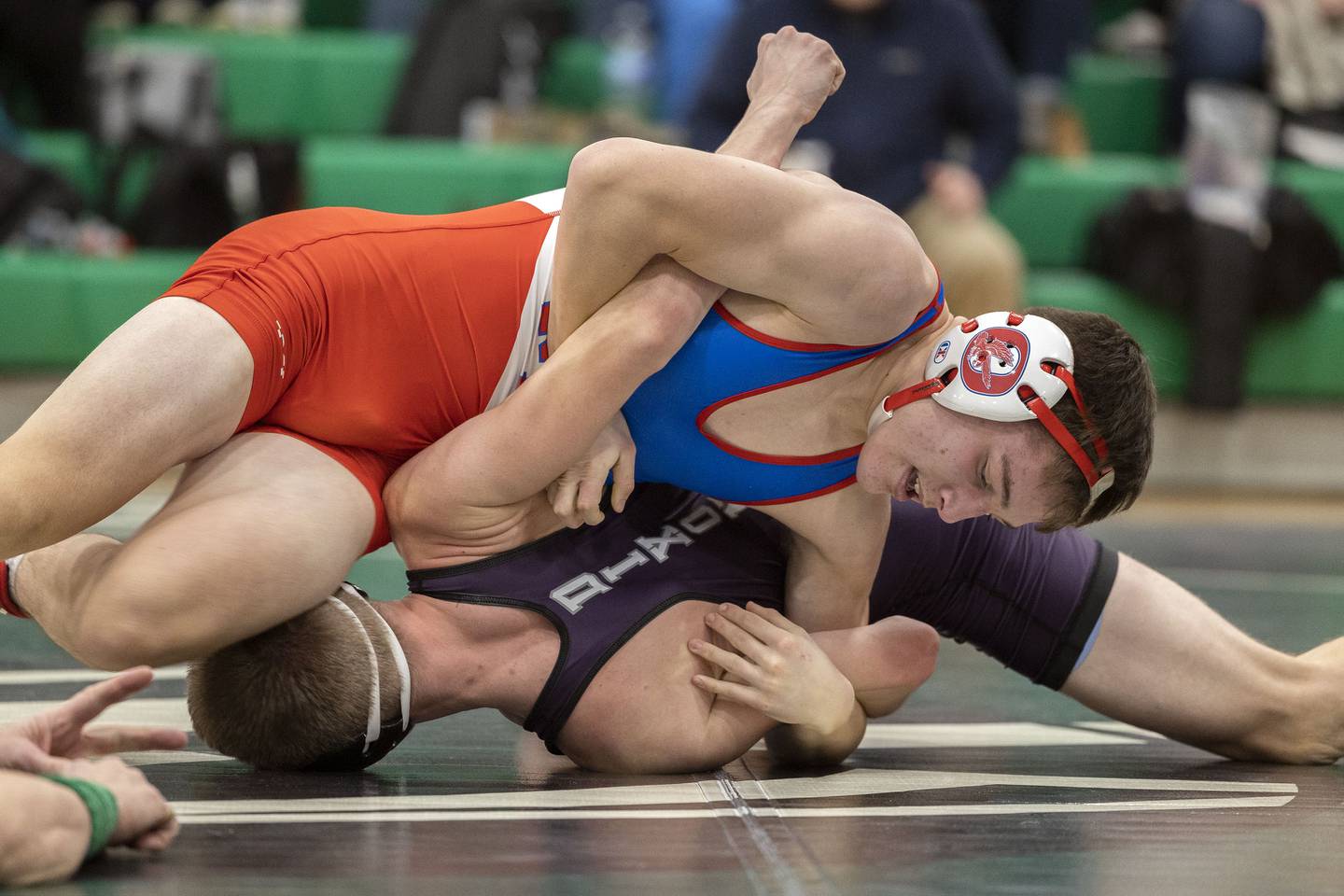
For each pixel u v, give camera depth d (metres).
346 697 7.30
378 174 22.50
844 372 7.72
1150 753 9.07
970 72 19.55
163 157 22.36
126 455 7.27
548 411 7.46
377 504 7.90
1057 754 8.96
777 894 5.68
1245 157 22.92
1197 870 6.19
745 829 6.68
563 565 7.87
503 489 7.65
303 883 5.73
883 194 19.38
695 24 23.64
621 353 7.39
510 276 8.16
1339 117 25.05
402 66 25.16
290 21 27.16
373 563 15.89
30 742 6.01
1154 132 27.11
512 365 8.18
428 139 24.25
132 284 21.36
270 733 7.37
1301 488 23.52
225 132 24.19
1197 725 8.95
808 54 8.15
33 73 23.55
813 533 8.12
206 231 22.28
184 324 7.46
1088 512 7.68
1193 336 22.92
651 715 7.73
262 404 7.75
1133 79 26.97
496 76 24.52
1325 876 6.13
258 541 7.20
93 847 5.82
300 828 6.53
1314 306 23.27
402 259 8.07
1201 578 16.25
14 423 21.38
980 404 7.33
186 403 7.36
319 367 7.93
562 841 6.39
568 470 7.71
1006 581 8.95
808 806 7.19
